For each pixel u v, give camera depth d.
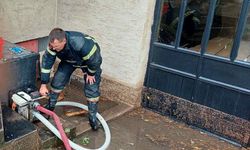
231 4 4.15
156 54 4.90
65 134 3.81
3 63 3.68
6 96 3.88
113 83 5.17
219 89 4.50
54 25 5.49
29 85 4.08
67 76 4.19
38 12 5.11
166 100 4.96
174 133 4.62
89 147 4.06
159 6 4.66
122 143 4.25
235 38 4.21
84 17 5.19
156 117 4.99
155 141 4.38
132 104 5.10
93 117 4.29
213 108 4.61
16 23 4.82
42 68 3.81
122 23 4.81
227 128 4.53
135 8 4.62
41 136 3.78
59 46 3.48
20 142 3.42
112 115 4.80
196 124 4.78
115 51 5.02
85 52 3.62
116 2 4.77
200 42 4.50
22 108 3.81
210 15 4.32
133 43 4.80
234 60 4.28
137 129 4.62
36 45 5.38
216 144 4.46
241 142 4.45
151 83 5.06
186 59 4.66
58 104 4.58
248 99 4.29
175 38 4.68
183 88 4.79
